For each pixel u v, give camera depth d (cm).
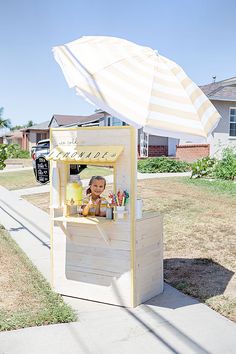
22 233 809
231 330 367
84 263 443
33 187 1680
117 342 343
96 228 432
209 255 611
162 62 426
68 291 454
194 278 512
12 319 383
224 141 2042
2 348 331
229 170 1479
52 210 458
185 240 694
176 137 383
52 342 343
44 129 4619
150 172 1914
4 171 2653
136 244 418
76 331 363
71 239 448
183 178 1562
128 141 414
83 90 381
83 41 435
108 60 404
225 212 904
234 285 486
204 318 393
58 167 454
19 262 584
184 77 430
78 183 445
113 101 370
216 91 1995
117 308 420
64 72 400
